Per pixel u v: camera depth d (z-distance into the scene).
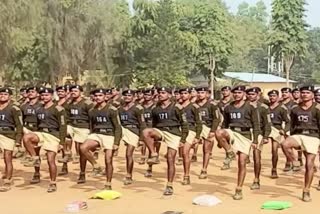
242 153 11.74
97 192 12.48
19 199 11.97
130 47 54.22
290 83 69.88
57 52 45.41
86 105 14.64
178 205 11.23
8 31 31.45
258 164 12.62
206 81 66.38
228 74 73.56
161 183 13.60
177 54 55.22
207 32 64.94
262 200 11.71
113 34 48.03
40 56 46.78
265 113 12.20
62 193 12.54
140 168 15.85
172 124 12.17
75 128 14.69
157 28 54.94
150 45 54.25
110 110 12.31
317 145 11.45
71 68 46.78
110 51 49.16
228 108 11.91
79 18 45.94
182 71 55.03
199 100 14.85
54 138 12.52
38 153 13.46
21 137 12.77
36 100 13.86
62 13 44.97
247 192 12.52
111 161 12.44
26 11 32.03
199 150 20.06
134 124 13.67
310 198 11.71
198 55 64.75
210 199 11.31
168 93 12.54
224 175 14.73
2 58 33.41
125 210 10.82
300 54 59.00
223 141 12.12
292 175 14.70
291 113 11.72
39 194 12.46
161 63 54.03
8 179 12.88
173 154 12.12
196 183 13.59
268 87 68.81
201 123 13.17
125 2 60.25
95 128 12.54
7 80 49.09
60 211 10.81
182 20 66.50
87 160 13.81
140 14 55.62
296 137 11.57
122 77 54.25
